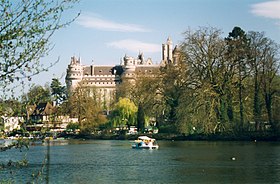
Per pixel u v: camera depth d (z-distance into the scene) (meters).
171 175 48.75
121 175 49.69
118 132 134.25
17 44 13.62
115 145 101.75
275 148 75.06
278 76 92.62
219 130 93.56
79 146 98.75
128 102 141.12
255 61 92.38
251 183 42.34
